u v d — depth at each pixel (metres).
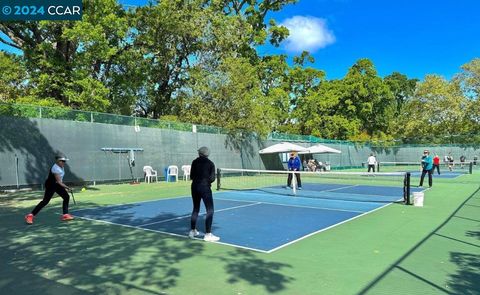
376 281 5.83
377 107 56.59
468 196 16.67
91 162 21.66
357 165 49.16
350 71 54.75
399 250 7.59
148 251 7.52
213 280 5.88
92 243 8.13
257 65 44.16
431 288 5.55
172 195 17.16
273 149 32.44
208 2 33.69
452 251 7.54
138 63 29.59
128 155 23.64
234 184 24.08
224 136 31.06
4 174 17.86
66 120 20.55
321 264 6.68
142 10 30.34
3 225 10.02
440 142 50.53
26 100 23.16
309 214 11.89
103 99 24.41
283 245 7.98
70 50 25.81
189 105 32.25
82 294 5.32
